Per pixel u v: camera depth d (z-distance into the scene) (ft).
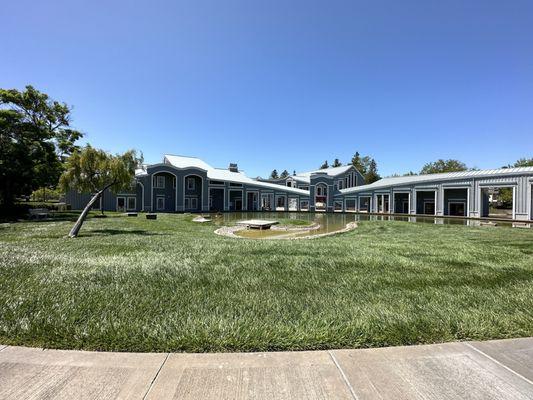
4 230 43.27
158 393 6.97
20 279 16.07
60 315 11.35
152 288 14.88
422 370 8.05
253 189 181.37
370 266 20.43
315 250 26.84
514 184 110.73
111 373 7.75
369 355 8.81
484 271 19.29
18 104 100.27
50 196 182.39
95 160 76.07
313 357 8.66
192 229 57.26
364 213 162.20
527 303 13.35
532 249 29.17
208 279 16.69
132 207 146.82
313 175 192.65
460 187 127.44
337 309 12.41
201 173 162.61
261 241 35.04
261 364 8.23
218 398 6.81
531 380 7.64
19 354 8.67
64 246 27.66
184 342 9.35
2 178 80.48
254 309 12.37
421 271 19.21
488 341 9.78
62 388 7.13
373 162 344.08
